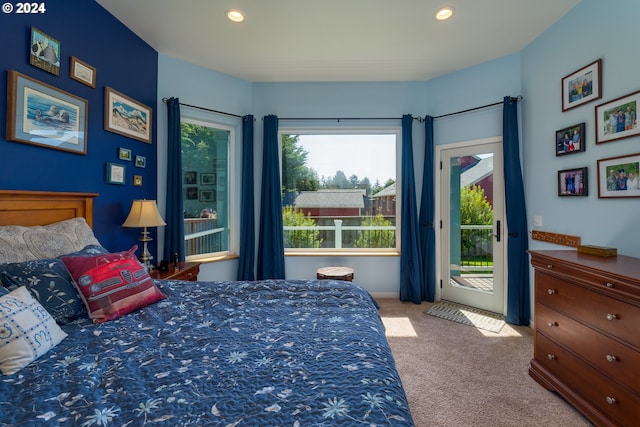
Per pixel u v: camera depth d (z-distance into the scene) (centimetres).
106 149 245
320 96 374
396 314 320
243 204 359
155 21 257
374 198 387
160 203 313
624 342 139
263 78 366
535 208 283
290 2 232
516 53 307
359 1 230
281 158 386
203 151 352
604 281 148
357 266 378
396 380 91
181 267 280
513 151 298
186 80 326
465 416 165
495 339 260
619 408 142
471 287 343
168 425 69
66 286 139
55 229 175
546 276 191
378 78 364
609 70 208
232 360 100
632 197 192
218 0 230
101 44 239
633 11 192
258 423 70
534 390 188
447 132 355
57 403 77
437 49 300
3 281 133
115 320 137
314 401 78
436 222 364
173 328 128
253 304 157
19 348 98
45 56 194
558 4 234
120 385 85
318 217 389
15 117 175
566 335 174
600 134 215
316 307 154
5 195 167
